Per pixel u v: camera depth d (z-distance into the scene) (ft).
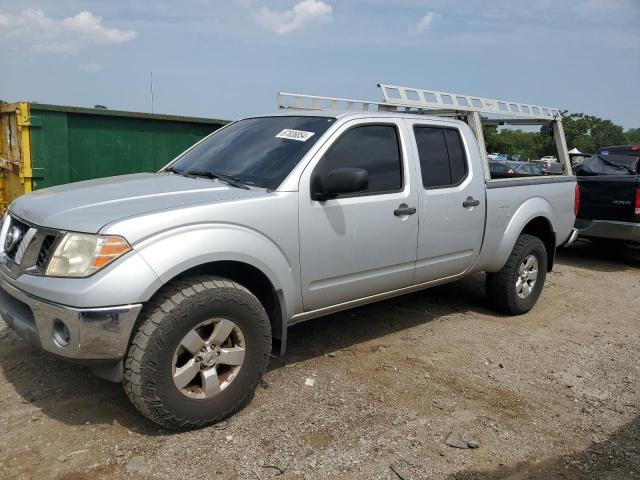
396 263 14.29
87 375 12.65
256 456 9.96
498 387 13.38
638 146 30.09
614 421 12.12
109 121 24.89
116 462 9.58
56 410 11.13
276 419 11.23
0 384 12.06
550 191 19.51
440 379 13.61
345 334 16.29
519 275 18.75
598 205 27.94
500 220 17.42
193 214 10.36
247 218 11.05
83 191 11.69
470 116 19.06
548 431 11.53
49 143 23.16
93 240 9.48
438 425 11.44
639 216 26.63
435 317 18.35
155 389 9.82
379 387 12.94
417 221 14.55
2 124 25.22
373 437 10.82
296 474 9.55
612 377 14.42
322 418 11.39
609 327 18.58
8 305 10.81
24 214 10.99
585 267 28.30
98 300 9.23
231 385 10.87
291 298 12.07
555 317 19.30
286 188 11.83
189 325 10.07
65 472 9.27
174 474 9.36
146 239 9.78
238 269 11.66
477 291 21.67
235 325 10.78
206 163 13.98
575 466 10.37
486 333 17.12
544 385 13.69
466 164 16.40
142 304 9.57
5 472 9.20
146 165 26.37
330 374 13.47
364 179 11.62
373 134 13.99
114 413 11.12
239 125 15.44
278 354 12.18
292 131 13.55
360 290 13.74
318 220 12.28
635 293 23.43
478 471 10.02
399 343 15.81
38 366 12.97
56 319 9.50
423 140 15.28
